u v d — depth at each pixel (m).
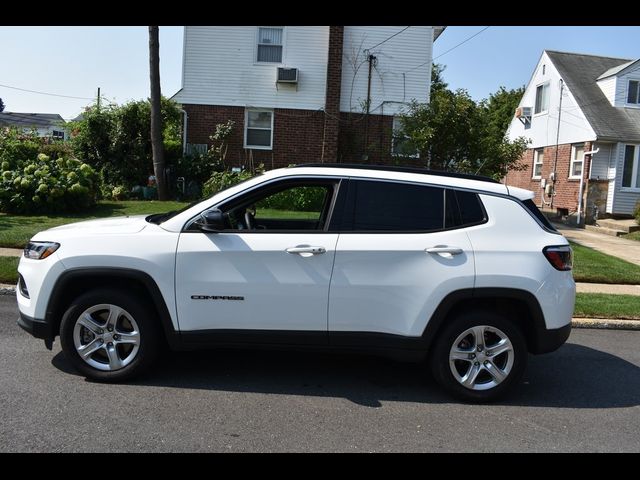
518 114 25.28
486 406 4.49
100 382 4.57
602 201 19.80
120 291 4.51
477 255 4.41
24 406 4.05
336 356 5.54
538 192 24.05
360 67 18.11
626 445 3.87
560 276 4.50
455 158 15.89
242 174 16.09
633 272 10.27
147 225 4.66
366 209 4.54
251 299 4.41
